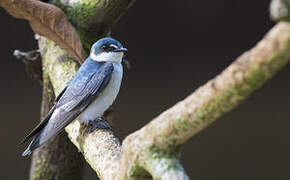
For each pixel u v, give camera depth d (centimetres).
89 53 615
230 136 1417
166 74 1634
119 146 434
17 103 1502
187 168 1361
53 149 611
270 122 1450
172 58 1656
